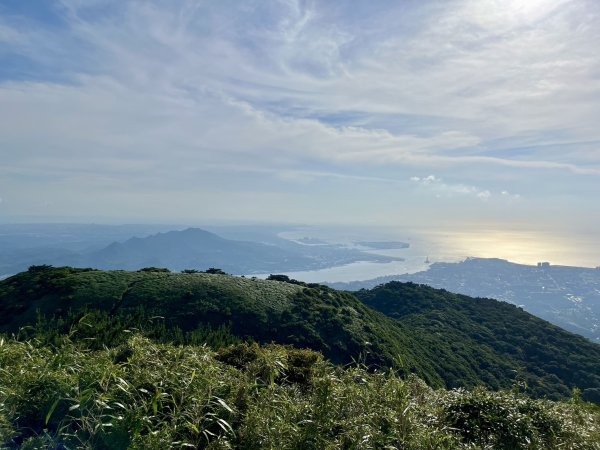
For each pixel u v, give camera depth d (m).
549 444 5.40
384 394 5.02
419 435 4.36
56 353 4.83
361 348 29.64
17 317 29.25
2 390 3.96
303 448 3.97
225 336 28.38
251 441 4.02
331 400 4.60
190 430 3.88
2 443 3.54
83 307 29.97
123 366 4.62
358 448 4.04
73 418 3.73
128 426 3.65
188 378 4.48
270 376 4.98
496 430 5.27
